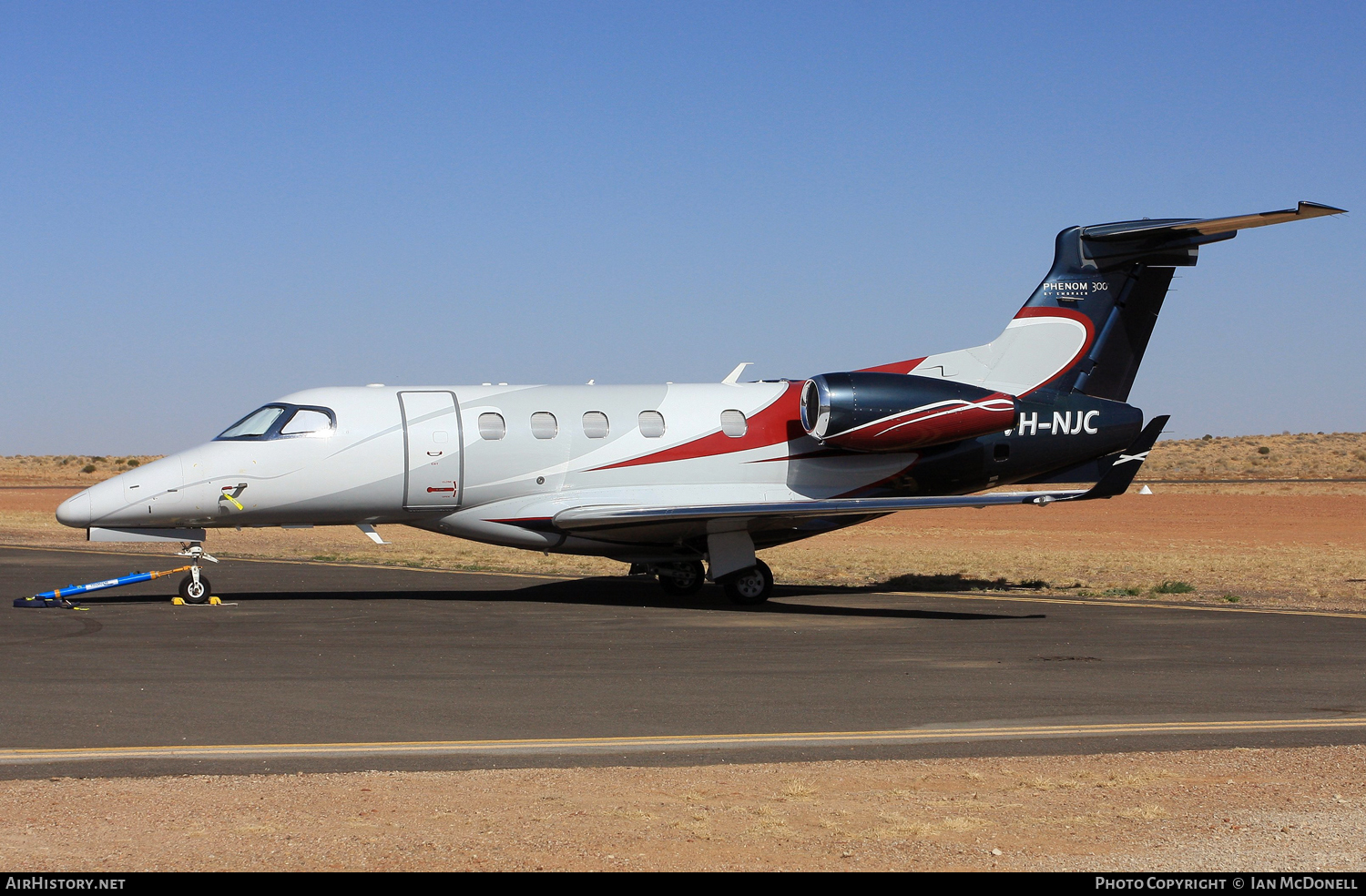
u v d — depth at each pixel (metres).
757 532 21.39
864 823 7.00
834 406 20.48
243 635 15.62
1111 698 11.41
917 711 10.70
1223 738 9.64
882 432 20.70
